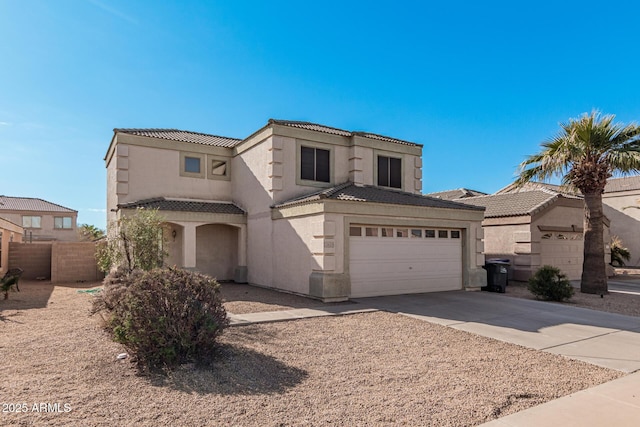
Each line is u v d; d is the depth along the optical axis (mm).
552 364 6992
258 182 16828
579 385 6004
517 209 20391
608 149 15344
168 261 16594
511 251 19953
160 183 17547
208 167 18719
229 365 6414
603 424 4734
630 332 9344
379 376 6250
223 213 17281
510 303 13000
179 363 6297
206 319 6582
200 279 7074
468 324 9961
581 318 10844
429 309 11789
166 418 4699
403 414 4934
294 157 16203
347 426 4617
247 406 5074
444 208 15430
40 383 5672
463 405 5215
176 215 16266
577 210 21734
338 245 13070
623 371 6660
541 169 16219
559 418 4883
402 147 18453
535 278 14070
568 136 15453
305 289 13594
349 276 13242
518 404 5316
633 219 32844
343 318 10414
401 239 14680
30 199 47031
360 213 13547
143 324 6191
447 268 15781
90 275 19953
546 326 9867
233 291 15094
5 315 10461
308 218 13602
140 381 5773
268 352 7250
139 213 13352
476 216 16375
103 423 4551
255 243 16953
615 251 28109
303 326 9414
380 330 9211
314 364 6742
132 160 17016
